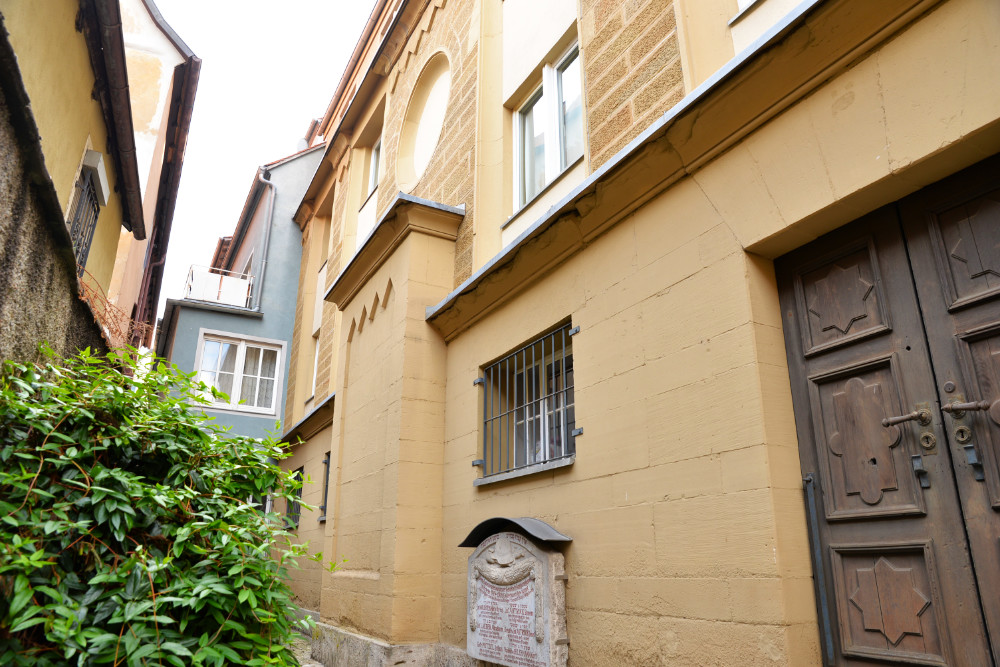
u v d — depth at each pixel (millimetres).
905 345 3324
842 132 3568
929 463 3119
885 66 3393
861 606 3299
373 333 8938
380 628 6855
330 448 11438
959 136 3023
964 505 2951
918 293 3311
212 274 21156
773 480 3613
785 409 3820
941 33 3152
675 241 4598
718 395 4031
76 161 7875
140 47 13516
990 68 2945
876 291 3510
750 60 3881
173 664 3010
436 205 8008
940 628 2943
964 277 3133
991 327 2977
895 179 3324
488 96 8383
